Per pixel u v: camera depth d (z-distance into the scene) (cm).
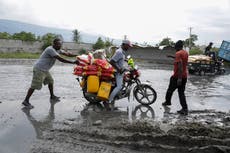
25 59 3297
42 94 1048
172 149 559
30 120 719
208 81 1758
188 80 1766
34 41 4666
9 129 649
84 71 893
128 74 921
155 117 798
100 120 715
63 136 612
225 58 2816
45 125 682
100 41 5125
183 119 786
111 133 625
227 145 585
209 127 677
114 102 952
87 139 597
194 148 560
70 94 1084
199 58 2139
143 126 657
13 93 1051
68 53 937
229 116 842
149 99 1046
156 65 3281
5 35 5012
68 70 2088
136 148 564
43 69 865
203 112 894
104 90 882
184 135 609
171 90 934
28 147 551
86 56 912
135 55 4306
